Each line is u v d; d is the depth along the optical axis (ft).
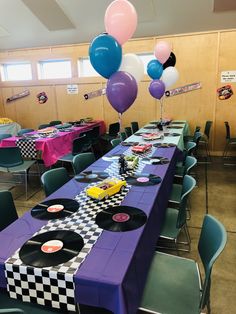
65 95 21.71
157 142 11.80
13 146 13.01
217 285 6.44
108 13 7.77
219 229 4.26
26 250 3.91
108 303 3.38
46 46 21.08
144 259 4.47
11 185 13.67
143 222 4.70
